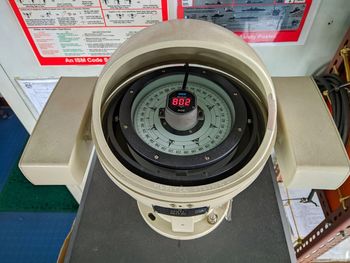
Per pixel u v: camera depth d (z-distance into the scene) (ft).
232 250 2.50
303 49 2.83
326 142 2.13
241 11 2.54
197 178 1.76
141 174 1.80
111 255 2.51
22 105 3.53
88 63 3.03
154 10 2.56
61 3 2.52
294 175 2.10
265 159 1.79
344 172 2.04
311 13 2.54
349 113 2.52
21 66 3.06
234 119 1.96
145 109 2.05
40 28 2.71
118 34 2.76
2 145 6.64
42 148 2.18
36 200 5.91
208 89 2.14
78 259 2.50
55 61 3.01
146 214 2.63
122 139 1.96
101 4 2.52
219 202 1.85
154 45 1.66
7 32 2.74
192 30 1.73
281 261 2.43
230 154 1.88
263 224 2.63
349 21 2.58
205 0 2.47
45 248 5.41
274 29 2.67
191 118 1.88
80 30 2.73
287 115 2.28
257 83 2.05
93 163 3.01
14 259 5.32
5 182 6.15
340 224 2.70
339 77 2.67
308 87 2.47
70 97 2.46
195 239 2.55
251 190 2.82
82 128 2.31
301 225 3.87
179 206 1.78
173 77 2.17
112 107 2.07
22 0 2.49
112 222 2.68
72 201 5.86
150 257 2.49
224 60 2.21
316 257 3.57
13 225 5.65
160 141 1.90
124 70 2.14
